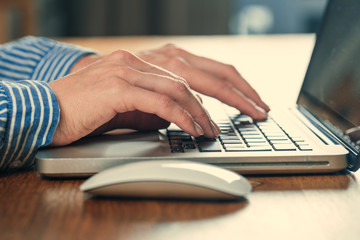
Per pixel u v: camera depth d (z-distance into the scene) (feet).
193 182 1.66
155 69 2.24
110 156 1.93
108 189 1.70
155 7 12.00
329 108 2.45
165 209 1.65
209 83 2.60
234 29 12.13
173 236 1.44
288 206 1.68
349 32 2.50
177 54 2.81
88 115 2.06
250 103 2.59
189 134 2.14
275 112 2.80
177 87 2.09
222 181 1.69
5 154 2.02
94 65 2.21
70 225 1.53
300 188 1.85
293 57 6.05
